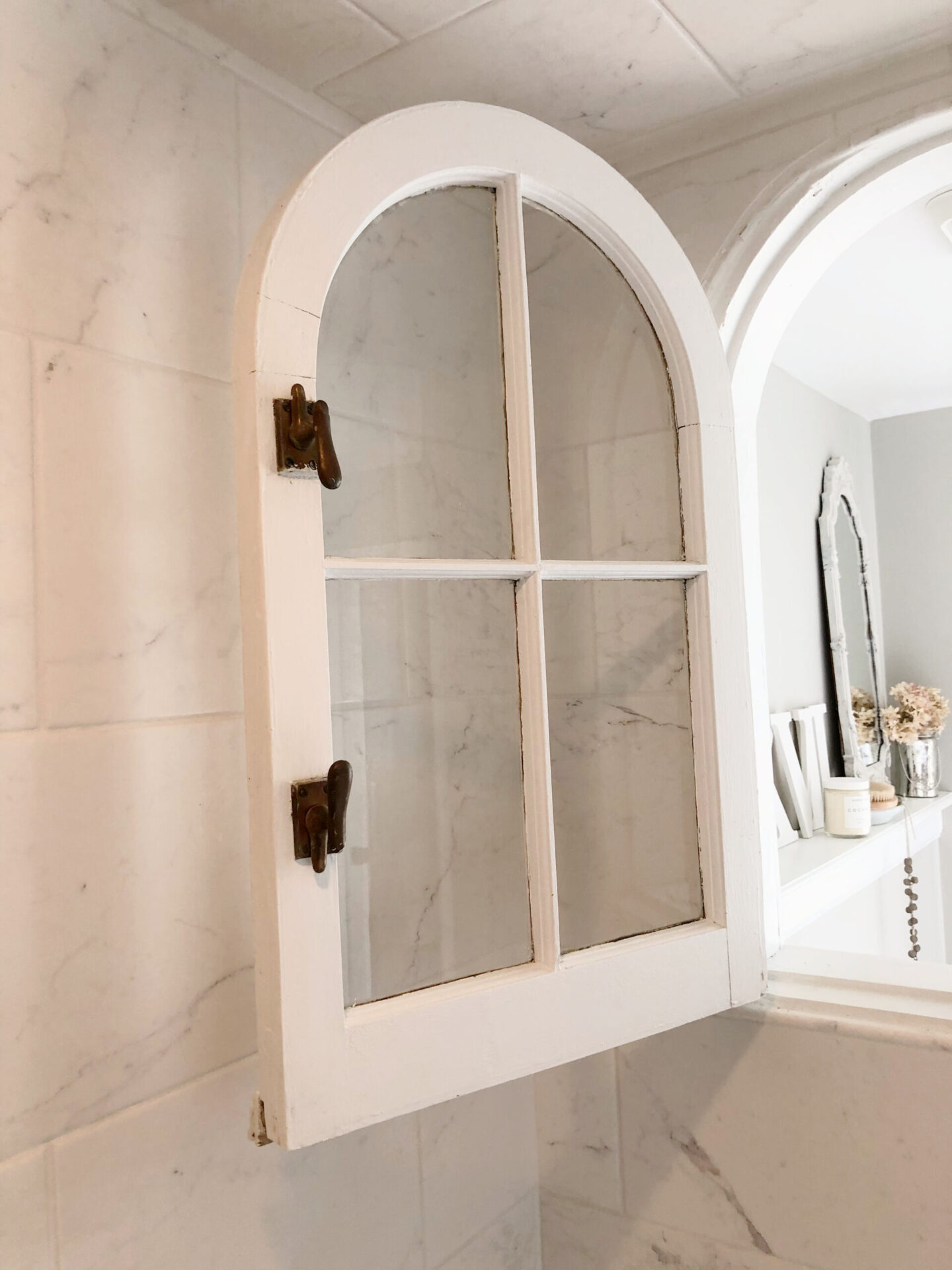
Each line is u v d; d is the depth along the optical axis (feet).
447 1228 3.55
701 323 3.27
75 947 2.42
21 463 2.37
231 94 3.00
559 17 2.99
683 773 3.23
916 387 9.65
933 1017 3.17
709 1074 3.59
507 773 2.83
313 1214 3.02
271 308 2.30
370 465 2.57
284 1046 2.24
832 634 9.21
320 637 2.35
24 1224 2.29
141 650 2.62
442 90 3.36
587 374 3.07
